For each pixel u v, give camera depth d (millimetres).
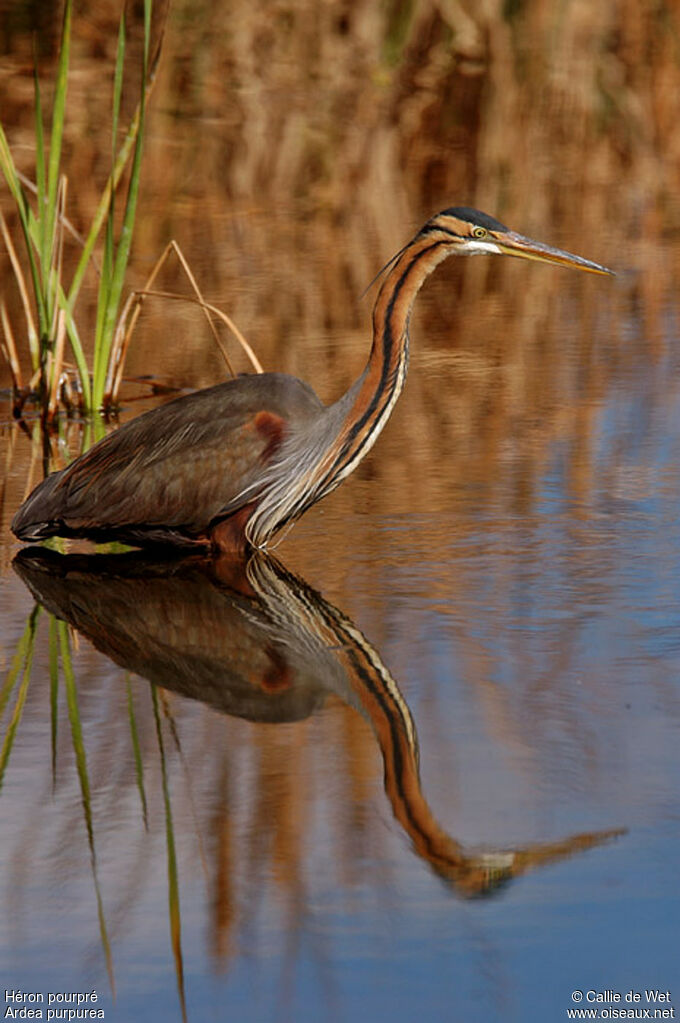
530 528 13617
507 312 22156
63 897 7969
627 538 13250
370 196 28578
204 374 19266
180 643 11422
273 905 7770
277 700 10281
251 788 8930
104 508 13906
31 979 7309
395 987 7090
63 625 11859
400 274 13781
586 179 30016
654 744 9258
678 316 21406
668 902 7613
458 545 13258
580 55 34750
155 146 30844
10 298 22031
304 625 11656
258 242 25422
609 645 10859
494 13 34531
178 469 13781
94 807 8812
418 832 8367
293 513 13812
